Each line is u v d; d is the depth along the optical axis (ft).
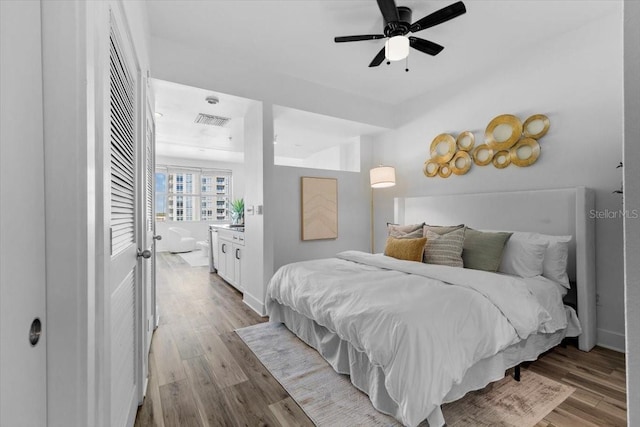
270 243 10.46
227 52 9.38
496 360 5.44
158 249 26.16
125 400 4.24
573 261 7.88
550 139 8.65
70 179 2.19
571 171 8.21
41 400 2.09
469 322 5.10
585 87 7.96
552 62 8.61
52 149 2.15
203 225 28.17
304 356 7.18
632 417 1.69
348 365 6.13
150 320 7.82
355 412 5.17
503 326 5.43
